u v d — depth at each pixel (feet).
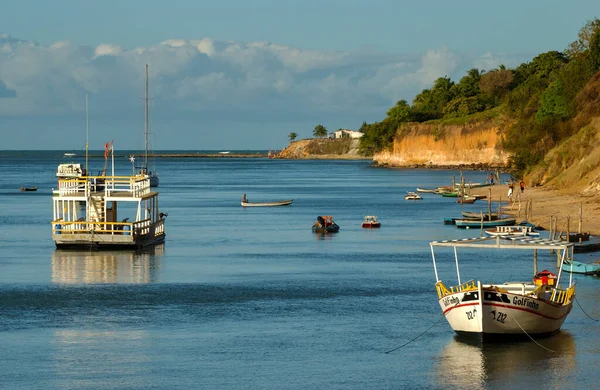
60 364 224.33
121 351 237.45
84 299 311.88
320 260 417.49
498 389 202.28
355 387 204.74
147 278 358.02
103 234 438.81
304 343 245.45
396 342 245.04
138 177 463.42
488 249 451.94
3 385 206.49
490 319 232.73
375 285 341.21
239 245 481.05
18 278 355.77
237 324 270.67
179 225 611.47
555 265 387.75
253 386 205.57
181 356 231.91
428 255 433.48
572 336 246.88
